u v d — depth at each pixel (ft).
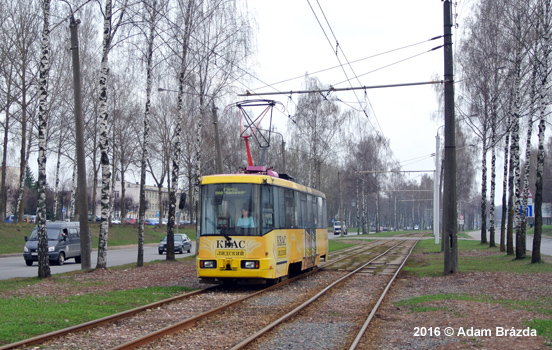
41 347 24.59
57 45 112.78
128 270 65.87
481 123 112.68
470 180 216.74
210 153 151.94
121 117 151.12
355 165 243.19
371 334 29.07
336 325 31.50
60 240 89.71
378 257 99.09
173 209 82.58
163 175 201.16
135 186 413.39
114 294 42.63
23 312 32.53
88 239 65.46
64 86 117.80
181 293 45.34
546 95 72.08
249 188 50.42
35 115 123.75
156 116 157.38
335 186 304.71
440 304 37.93
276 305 39.29
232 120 159.12
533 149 229.66
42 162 56.18
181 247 128.57
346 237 220.23
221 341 26.96
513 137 81.35
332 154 162.81
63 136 136.67
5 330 26.96
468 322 30.71
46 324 29.04
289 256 55.77
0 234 126.11
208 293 46.01
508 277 54.08
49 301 38.40
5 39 112.47
